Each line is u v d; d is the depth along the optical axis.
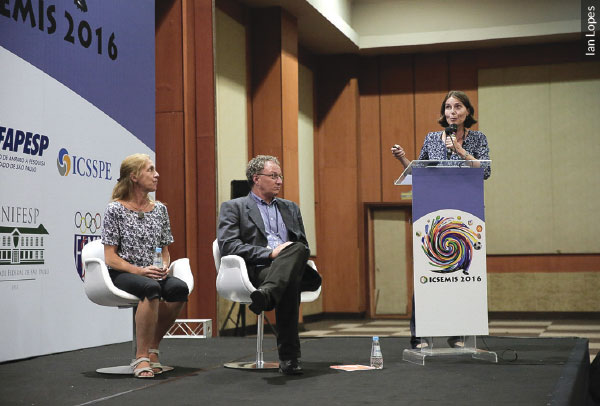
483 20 11.23
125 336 5.55
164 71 7.38
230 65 8.98
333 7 10.59
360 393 2.89
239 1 9.31
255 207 3.84
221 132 8.68
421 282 3.68
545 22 11.01
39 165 4.59
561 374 3.31
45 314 4.58
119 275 3.56
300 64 11.45
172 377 3.46
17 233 4.34
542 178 11.64
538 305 11.55
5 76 4.29
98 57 5.34
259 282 3.59
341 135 12.09
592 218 11.45
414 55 12.16
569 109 11.59
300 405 2.65
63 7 4.91
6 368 3.94
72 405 2.76
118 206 3.66
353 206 11.98
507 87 11.80
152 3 6.19
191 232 7.34
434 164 3.71
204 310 7.39
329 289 11.95
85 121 5.14
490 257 11.76
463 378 3.24
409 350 3.98
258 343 3.79
